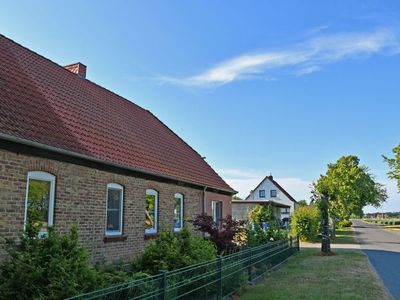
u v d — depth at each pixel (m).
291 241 21.91
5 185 9.31
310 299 10.41
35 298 6.75
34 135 10.46
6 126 9.70
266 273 14.83
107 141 14.68
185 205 18.69
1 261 8.88
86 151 12.27
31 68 14.73
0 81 11.75
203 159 25.55
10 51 14.45
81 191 11.88
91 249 12.16
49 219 10.73
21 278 6.91
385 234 46.19
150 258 10.80
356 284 12.78
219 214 23.80
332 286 12.36
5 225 9.24
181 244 11.31
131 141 16.86
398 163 49.78
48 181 10.84
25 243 7.65
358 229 61.88
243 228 15.87
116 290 6.52
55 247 7.49
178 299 8.97
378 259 20.27
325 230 22.78
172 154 20.36
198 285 9.75
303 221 33.56
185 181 18.27
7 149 9.45
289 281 13.25
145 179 15.36
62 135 11.97
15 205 9.55
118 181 13.70
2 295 6.86
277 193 76.38
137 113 21.62
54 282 6.92
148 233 15.41
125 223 13.95
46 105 12.94
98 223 12.55
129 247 14.03
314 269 16.17
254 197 77.50
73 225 8.37
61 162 11.18
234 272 10.84
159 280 7.11
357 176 52.75
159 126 23.38
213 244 13.45
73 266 7.40
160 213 16.31
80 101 15.96
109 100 19.38
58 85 15.49
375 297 10.91
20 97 11.92
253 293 11.16
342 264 17.83
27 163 10.01
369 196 56.91
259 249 14.09
